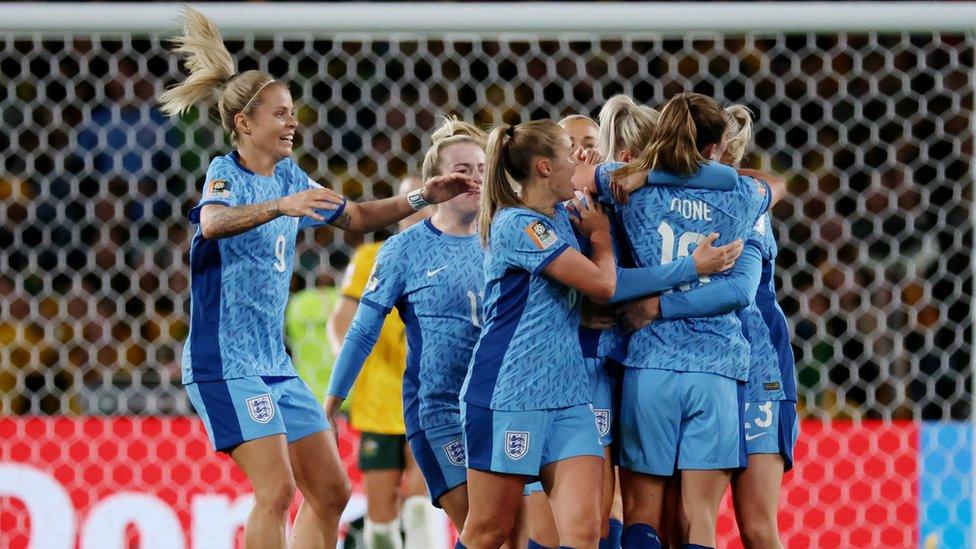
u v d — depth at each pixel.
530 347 12.24
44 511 18.11
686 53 28.23
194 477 18.17
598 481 12.28
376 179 27.69
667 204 12.66
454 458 14.28
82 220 27.48
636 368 12.80
